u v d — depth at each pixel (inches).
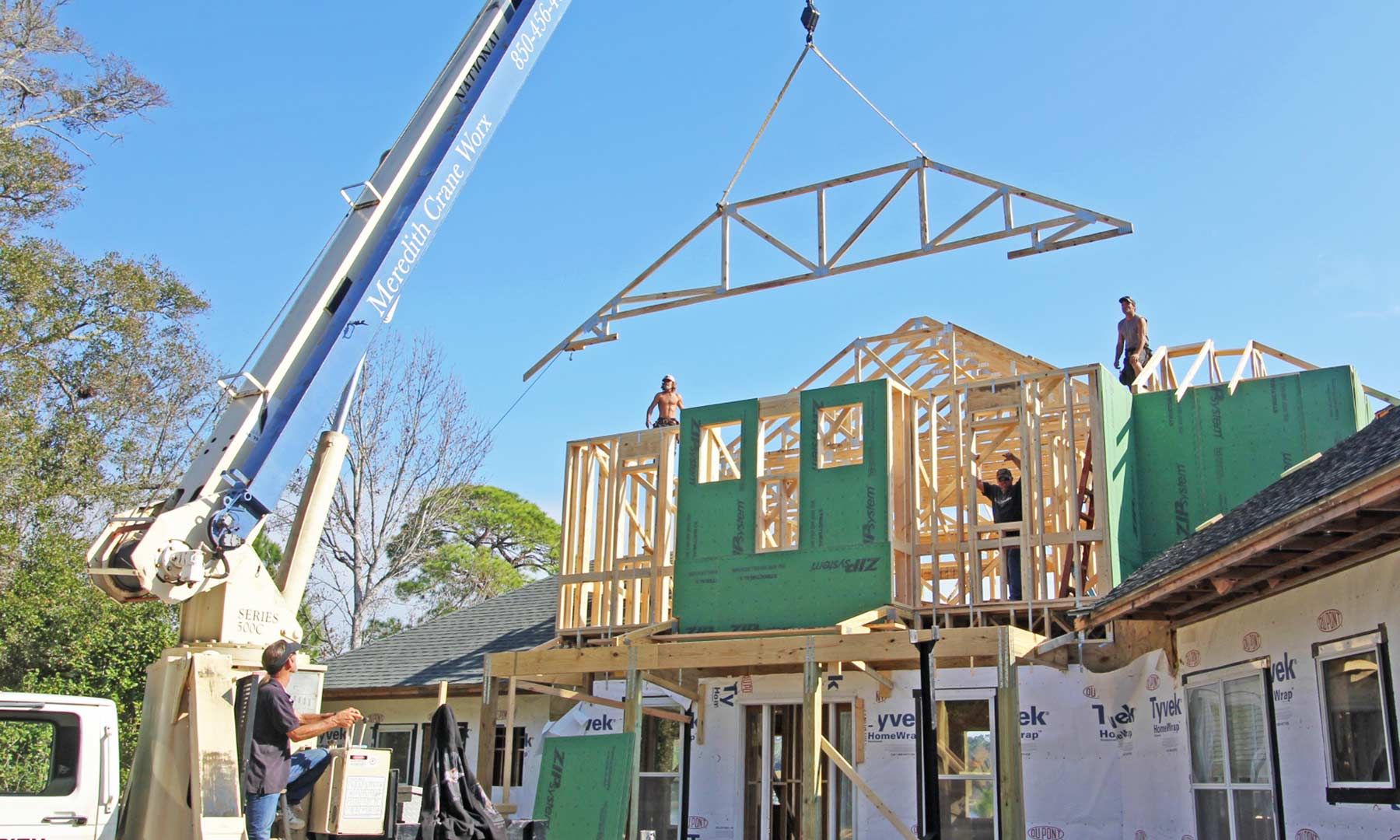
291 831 301.6
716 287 502.0
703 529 537.0
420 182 361.7
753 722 543.2
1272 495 372.2
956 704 493.4
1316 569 330.0
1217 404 498.9
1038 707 476.7
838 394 517.0
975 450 554.3
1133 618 409.4
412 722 682.8
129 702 738.8
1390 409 368.8
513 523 1533.0
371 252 354.0
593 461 594.2
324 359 332.8
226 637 303.1
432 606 1398.9
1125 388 504.7
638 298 525.0
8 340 846.5
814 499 511.2
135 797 291.7
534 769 615.5
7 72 916.6
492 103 378.9
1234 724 382.0
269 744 278.2
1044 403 498.6
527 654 502.3
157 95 980.6
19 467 813.9
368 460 1135.0
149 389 953.5
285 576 333.7
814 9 476.7
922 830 478.6
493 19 386.0
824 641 431.5
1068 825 459.5
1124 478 487.2
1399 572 296.0
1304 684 339.6
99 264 933.2
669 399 637.9
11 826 278.8
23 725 296.7
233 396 327.0
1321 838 327.0
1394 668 296.2
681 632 527.2
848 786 512.4
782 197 496.7
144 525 307.9
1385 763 302.0
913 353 606.5
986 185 454.3
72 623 740.7
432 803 290.8
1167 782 423.2
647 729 577.0
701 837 533.3
